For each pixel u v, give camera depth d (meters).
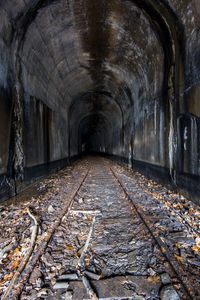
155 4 4.64
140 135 9.14
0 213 3.79
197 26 3.77
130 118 11.54
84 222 3.36
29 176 5.84
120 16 5.89
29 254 2.29
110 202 4.58
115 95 13.57
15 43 4.67
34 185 6.22
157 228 2.99
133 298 1.69
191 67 4.15
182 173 4.74
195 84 4.01
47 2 4.73
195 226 3.08
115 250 2.46
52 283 1.88
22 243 2.62
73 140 17.94
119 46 7.60
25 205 4.34
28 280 1.91
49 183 6.95
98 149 37.09
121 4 5.33
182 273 1.90
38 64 6.52
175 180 5.18
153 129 7.07
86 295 1.72
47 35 5.92
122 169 11.10
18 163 5.02
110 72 10.49
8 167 4.48
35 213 3.75
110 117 19.83
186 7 3.91
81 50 8.20
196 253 2.33
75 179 7.89
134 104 10.34
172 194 5.00
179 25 4.40
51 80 8.39
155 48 6.02
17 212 3.84
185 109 4.51
